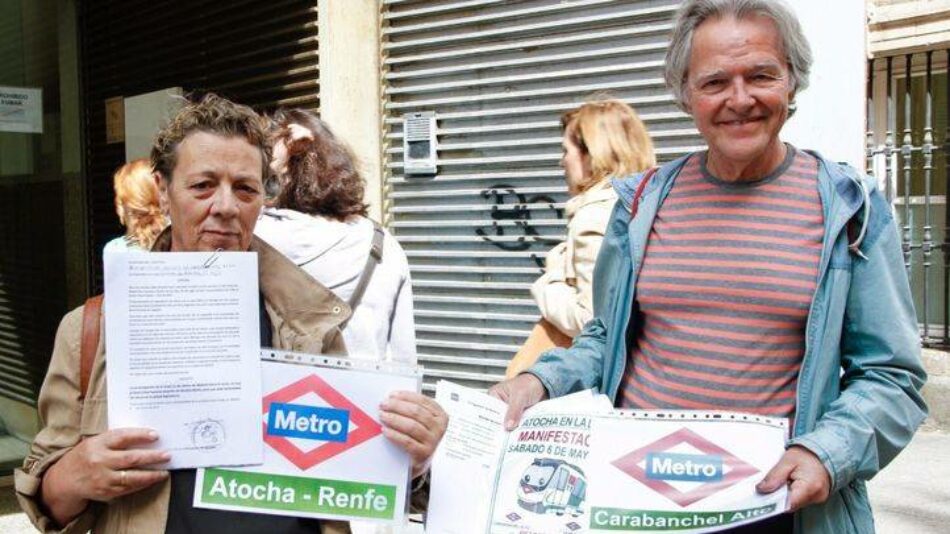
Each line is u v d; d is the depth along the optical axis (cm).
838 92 459
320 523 197
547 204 521
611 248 240
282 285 203
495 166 538
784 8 205
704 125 211
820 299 204
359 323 304
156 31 648
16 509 509
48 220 615
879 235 206
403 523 195
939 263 696
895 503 498
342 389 194
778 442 200
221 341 186
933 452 591
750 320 209
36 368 591
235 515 189
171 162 192
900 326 203
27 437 580
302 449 192
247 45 600
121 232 646
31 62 620
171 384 184
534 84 523
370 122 571
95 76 680
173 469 186
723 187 220
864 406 196
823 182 210
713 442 204
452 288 556
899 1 676
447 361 557
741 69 203
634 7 491
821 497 188
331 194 311
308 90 574
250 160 193
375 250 313
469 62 545
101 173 668
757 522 208
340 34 556
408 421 192
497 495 219
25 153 607
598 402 220
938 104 701
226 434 186
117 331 182
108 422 182
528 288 527
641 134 339
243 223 193
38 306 600
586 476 211
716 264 214
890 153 680
